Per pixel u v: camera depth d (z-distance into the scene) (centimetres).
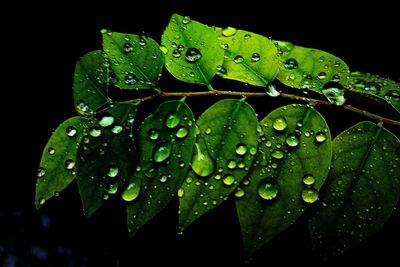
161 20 52
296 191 17
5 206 55
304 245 44
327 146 18
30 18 53
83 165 18
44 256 52
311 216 17
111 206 52
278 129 18
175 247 49
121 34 20
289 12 51
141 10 52
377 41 47
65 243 53
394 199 17
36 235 53
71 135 19
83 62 20
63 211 55
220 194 17
